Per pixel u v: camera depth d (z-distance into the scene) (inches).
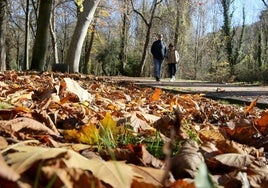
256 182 72.6
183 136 116.3
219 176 72.0
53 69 910.4
